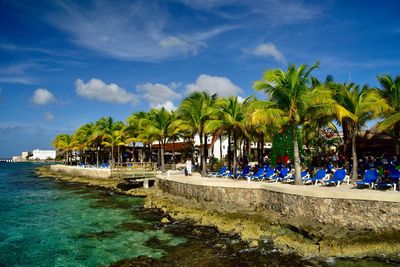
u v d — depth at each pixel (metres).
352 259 13.24
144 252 15.12
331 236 14.73
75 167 65.00
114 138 59.25
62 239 17.66
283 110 20.91
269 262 13.38
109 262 14.11
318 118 24.89
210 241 16.30
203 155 32.00
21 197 34.62
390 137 26.97
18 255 15.27
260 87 20.89
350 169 27.97
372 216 14.95
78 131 73.19
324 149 36.56
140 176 40.59
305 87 20.16
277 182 22.95
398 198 14.36
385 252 13.30
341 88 22.14
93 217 23.09
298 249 14.20
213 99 34.47
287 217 17.70
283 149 30.97
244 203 21.02
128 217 22.73
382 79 24.38
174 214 21.69
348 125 21.67
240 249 14.93
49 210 26.34
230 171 29.91
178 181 27.25
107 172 48.78
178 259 14.02
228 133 30.88
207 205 22.47
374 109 20.39
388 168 20.88
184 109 32.69
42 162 195.88
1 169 109.31
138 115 51.75
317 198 16.50
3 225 21.03
